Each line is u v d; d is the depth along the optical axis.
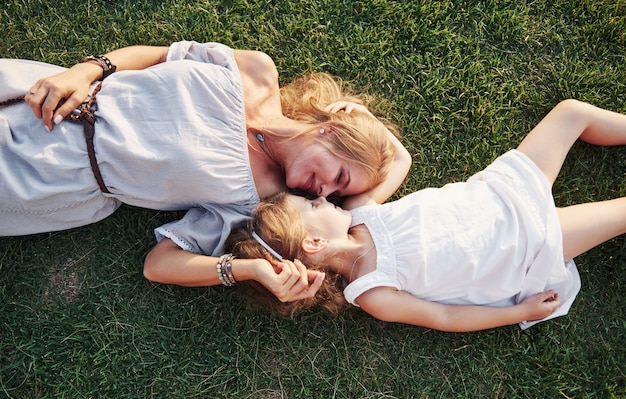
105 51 2.47
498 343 2.34
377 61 2.54
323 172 2.10
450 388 2.30
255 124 2.19
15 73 2.10
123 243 2.34
